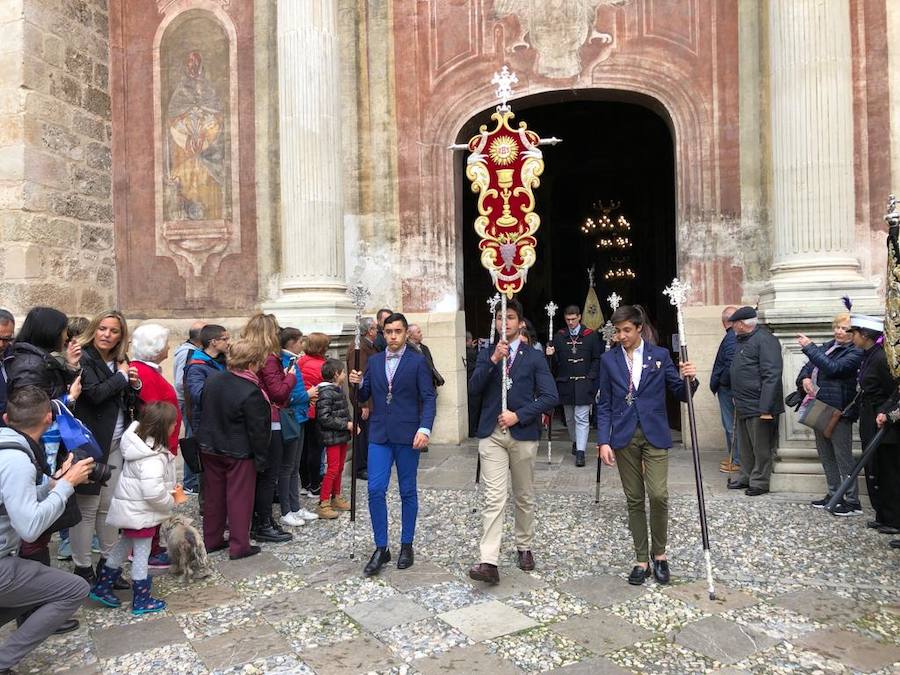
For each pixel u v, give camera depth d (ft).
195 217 34.35
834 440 19.49
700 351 29.22
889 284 15.33
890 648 11.77
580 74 31.09
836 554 16.08
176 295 34.63
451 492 22.71
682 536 17.56
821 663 11.30
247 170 33.73
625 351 15.03
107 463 15.25
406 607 13.83
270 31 33.24
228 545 17.97
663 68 30.25
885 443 16.85
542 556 16.47
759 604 13.52
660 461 14.52
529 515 15.61
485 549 14.76
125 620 13.56
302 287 28.53
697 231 29.71
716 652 11.71
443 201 32.50
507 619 13.14
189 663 11.82
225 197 33.99
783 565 15.48
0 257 30.14
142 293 35.06
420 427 15.87
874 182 26.94
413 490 16.11
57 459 12.46
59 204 31.86
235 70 33.78
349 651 12.09
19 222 29.96
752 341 21.70
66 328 14.83
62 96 32.07
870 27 27.02
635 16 30.55
